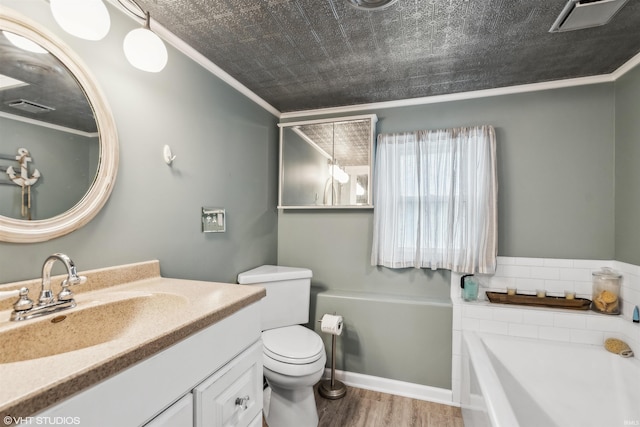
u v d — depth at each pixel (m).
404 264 2.30
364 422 1.83
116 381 0.64
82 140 1.11
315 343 1.82
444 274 2.28
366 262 2.48
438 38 1.56
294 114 2.69
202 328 0.89
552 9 1.33
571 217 2.06
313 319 2.37
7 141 0.92
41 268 1.00
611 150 1.99
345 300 2.29
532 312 1.92
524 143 2.15
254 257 2.31
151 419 0.73
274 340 1.85
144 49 1.09
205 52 1.69
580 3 1.28
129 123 1.30
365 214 2.50
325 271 2.59
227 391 1.00
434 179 2.25
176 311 0.92
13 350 0.79
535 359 1.77
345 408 1.98
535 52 1.70
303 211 2.66
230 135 2.00
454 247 2.17
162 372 0.75
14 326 0.79
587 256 2.02
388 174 2.35
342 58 1.76
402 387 2.14
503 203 2.17
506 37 1.55
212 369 0.94
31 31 0.96
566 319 1.87
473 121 2.25
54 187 1.03
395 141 2.34
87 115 1.12
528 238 2.13
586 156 2.03
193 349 0.86
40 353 0.84
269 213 2.55
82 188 1.10
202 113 1.74
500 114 2.20
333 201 2.47
